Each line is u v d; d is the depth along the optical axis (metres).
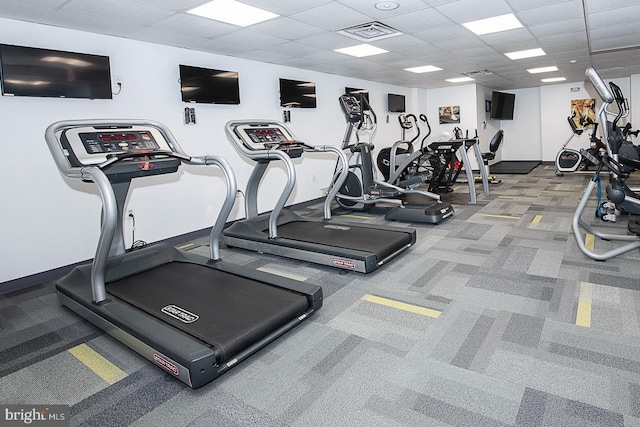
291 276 3.56
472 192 6.28
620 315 2.56
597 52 6.54
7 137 3.57
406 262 3.76
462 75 8.54
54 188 3.88
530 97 11.65
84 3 3.28
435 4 3.88
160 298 2.72
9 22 3.54
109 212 2.45
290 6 3.68
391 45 5.48
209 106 5.27
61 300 3.07
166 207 4.87
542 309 2.70
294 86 6.43
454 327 2.53
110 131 3.03
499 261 3.66
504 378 2.00
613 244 3.95
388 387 1.98
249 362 2.25
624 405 1.76
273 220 4.02
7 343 2.63
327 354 2.30
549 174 9.26
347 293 3.13
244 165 5.77
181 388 2.06
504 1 3.92
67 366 2.32
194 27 4.12
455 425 1.70
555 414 1.73
